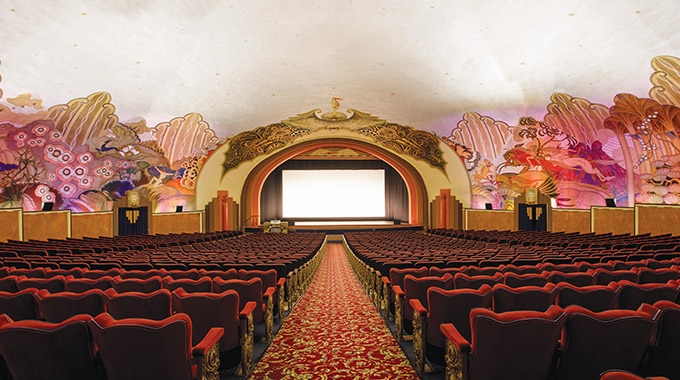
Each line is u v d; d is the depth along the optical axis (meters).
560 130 16.53
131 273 5.20
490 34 11.83
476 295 3.67
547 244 10.78
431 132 20.28
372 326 5.58
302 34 12.12
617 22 10.21
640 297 3.79
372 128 21.61
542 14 10.59
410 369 4.05
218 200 22.36
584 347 2.65
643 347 2.63
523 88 14.64
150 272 5.22
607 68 12.17
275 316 6.12
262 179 25.88
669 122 13.10
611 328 2.59
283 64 13.97
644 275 4.72
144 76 13.50
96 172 16.61
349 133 23.02
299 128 21.41
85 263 6.40
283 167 29.78
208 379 3.07
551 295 3.58
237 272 5.70
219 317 3.73
